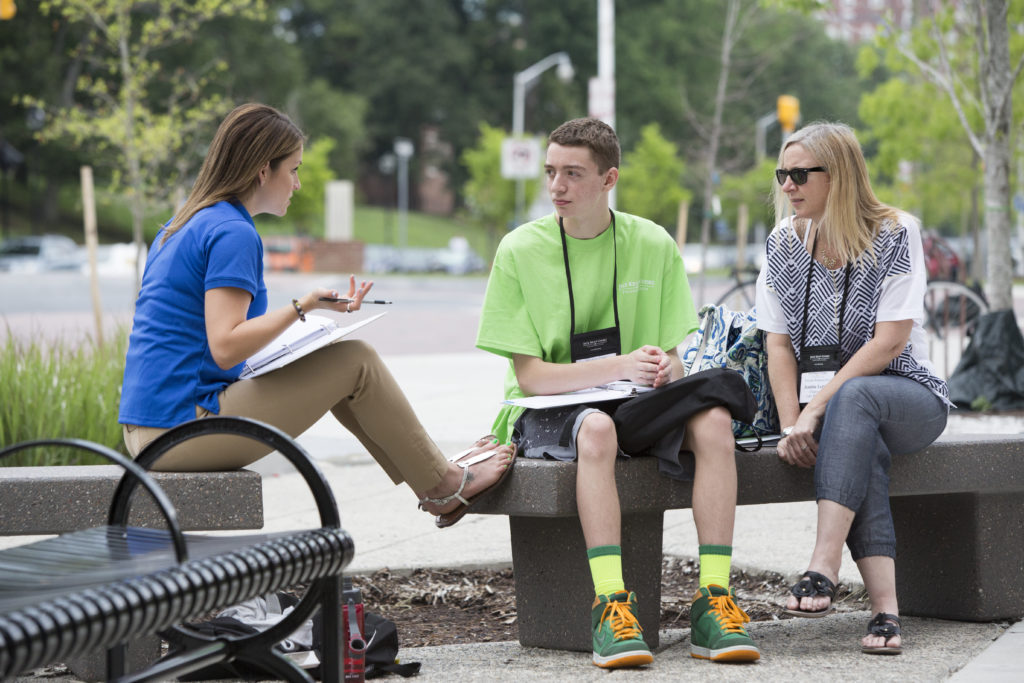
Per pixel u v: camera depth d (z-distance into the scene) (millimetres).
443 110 142000
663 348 6785
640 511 6348
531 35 136000
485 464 6215
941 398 6777
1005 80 16062
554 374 6574
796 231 7016
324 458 13359
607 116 32375
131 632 3832
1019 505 7125
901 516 7293
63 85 92562
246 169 6188
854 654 6281
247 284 5883
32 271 71688
